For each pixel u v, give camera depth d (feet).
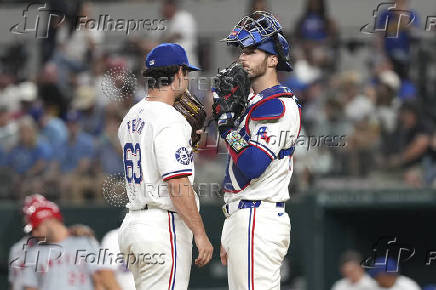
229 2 139.03
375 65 126.93
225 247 60.44
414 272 112.78
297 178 113.29
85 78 124.77
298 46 128.88
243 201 59.16
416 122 116.67
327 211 108.88
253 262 58.39
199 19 139.13
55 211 85.40
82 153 116.67
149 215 59.21
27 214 85.05
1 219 110.52
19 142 118.32
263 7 133.49
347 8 138.31
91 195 114.42
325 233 108.68
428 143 115.24
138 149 59.52
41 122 122.01
